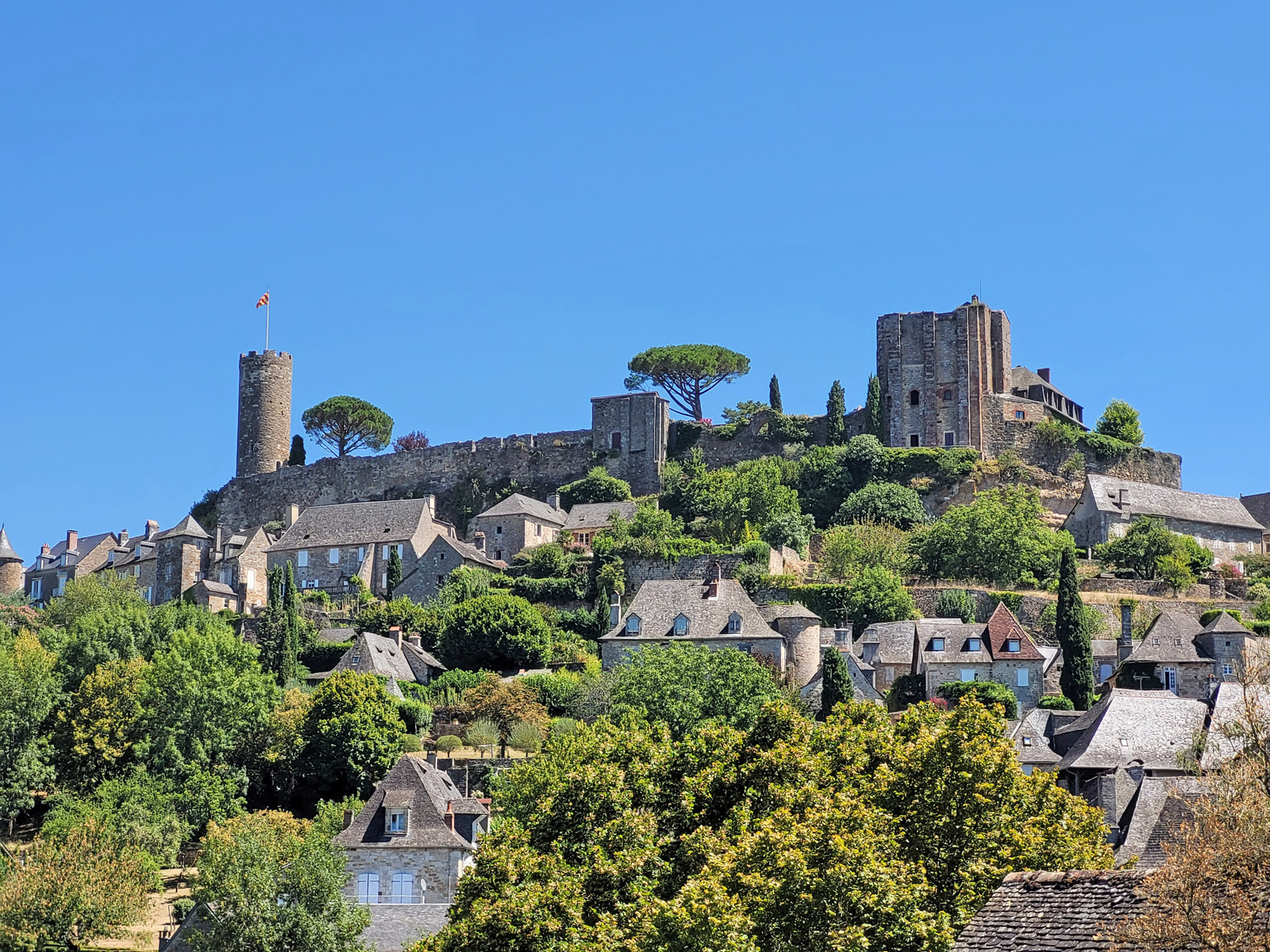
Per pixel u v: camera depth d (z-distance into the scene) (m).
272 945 62.88
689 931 38.50
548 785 67.25
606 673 109.62
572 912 44.59
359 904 71.81
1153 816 65.69
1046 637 125.69
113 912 76.25
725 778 50.78
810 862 40.47
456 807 78.75
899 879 39.78
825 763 50.59
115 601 143.88
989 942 27.44
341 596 153.25
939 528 139.50
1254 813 30.02
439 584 147.75
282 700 104.94
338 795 98.00
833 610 127.75
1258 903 26.84
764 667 106.62
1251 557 149.88
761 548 136.62
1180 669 111.94
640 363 187.50
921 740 47.31
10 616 145.12
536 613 126.06
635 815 48.91
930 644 113.88
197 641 106.06
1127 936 26.41
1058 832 45.97
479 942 44.69
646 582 119.75
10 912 74.81
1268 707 38.59
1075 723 93.44
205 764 97.62
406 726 104.12
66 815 89.25
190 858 91.69
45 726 102.25
